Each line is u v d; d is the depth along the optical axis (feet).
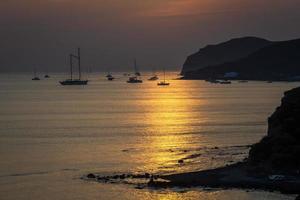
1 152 430.61
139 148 446.19
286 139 352.08
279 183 300.61
